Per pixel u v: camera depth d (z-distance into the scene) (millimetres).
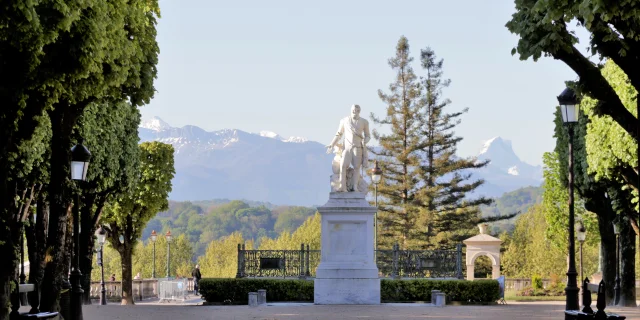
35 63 24719
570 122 32812
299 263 54875
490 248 71750
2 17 22156
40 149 39250
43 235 43344
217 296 51625
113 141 51344
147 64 33469
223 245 182875
